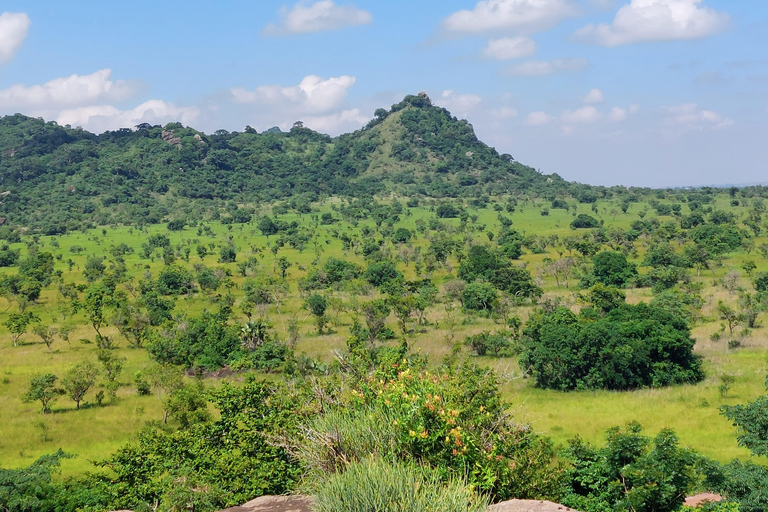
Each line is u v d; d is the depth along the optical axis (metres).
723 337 44.56
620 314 41.81
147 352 47.78
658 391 34.75
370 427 9.70
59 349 48.84
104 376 38.50
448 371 12.09
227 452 14.66
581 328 38.22
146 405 34.09
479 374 12.77
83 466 24.56
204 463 14.90
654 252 76.69
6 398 35.44
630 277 67.69
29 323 57.03
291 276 81.56
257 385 16.47
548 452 14.35
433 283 71.50
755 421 18.86
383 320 48.25
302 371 35.88
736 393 32.53
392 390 10.18
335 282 72.62
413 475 8.09
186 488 12.91
